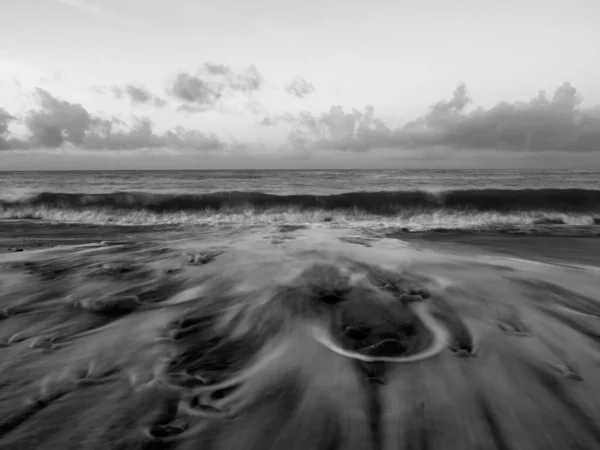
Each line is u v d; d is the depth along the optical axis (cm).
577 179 2914
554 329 321
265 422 196
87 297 388
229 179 3422
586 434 192
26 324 322
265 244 692
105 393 221
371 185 2298
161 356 268
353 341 294
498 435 191
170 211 1262
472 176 3728
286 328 315
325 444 181
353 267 506
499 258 596
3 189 2103
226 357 267
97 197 1333
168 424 194
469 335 307
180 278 456
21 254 602
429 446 182
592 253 666
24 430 188
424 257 584
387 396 221
